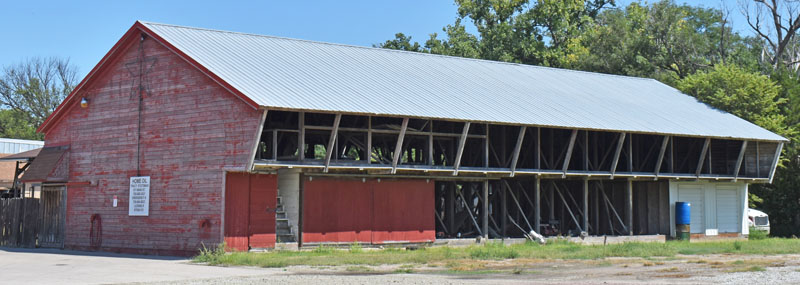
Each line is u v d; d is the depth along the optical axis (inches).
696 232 1550.2
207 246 1098.7
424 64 1486.2
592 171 1376.7
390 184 1238.9
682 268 859.4
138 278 787.4
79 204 1294.3
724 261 962.7
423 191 1270.9
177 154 1156.5
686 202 1512.1
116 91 1259.2
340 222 1182.3
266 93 1066.1
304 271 844.0
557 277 759.1
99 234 1256.8
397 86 1275.8
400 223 1240.2
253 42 1325.0
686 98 1761.8
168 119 1175.6
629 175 1412.4
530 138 1512.1
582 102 1469.0
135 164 1216.2
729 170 1609.3
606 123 1352.1
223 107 1098.7
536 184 1358.3
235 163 1073.5
